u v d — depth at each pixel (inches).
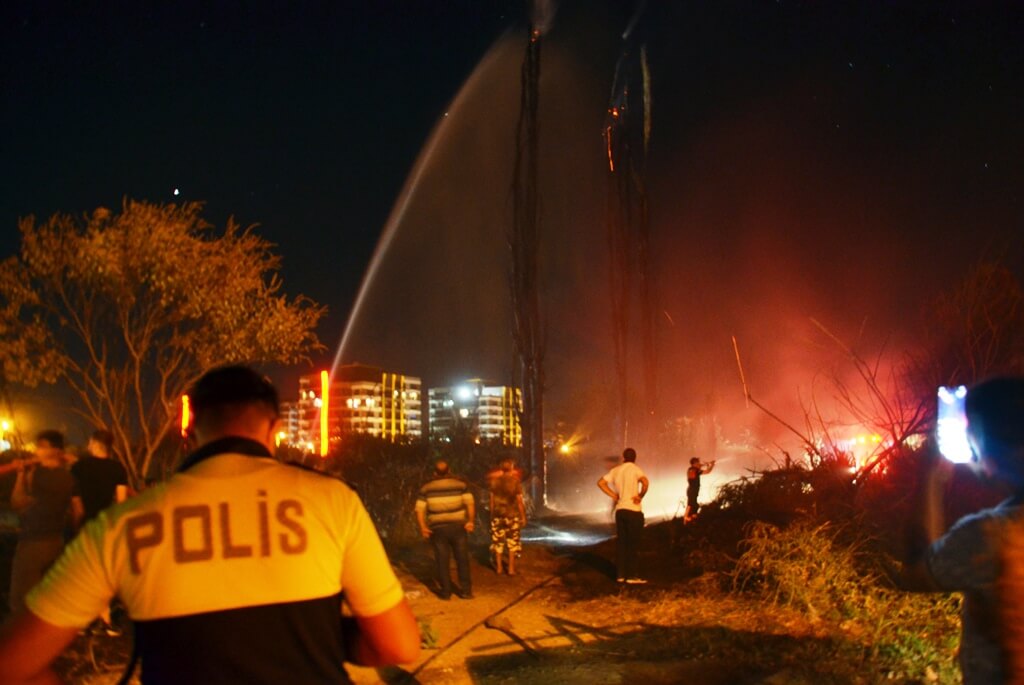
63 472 289.1
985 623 110.3
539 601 410.9
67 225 389.1
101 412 401.1
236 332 401.1
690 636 317.1
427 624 328.2
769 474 486.3
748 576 372.8
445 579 418.6
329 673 92.4
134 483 386.6
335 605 94.6
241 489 94.3
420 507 427.5
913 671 264.8
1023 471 115.0
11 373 375.9
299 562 91.8
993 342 431.5
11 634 87.5
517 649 319.6
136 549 89.4
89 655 274.5
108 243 384.2
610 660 298.5
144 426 398.6
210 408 100.6
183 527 91.0
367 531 97.9
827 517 389.1
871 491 408.2
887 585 339.6
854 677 264.2
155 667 88.4
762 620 330.3
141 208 395.2
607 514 936.3
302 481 97.5
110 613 306.7
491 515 490.0
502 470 496.4
